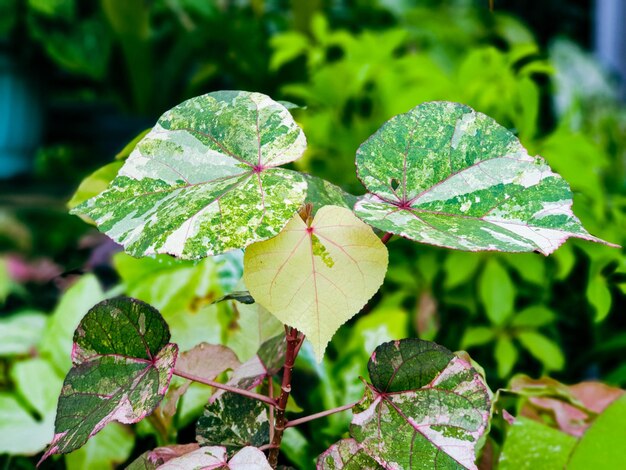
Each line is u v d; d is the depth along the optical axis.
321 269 0.43
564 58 2.09
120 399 0.45
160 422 0.70
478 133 0.44
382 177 0.43
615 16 2.41
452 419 0.44
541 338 1.15
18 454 0.73
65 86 3.15
